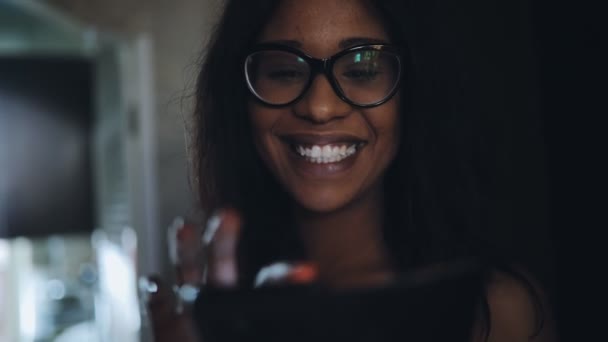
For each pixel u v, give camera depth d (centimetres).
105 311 367
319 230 80
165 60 310
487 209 91
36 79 351
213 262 44
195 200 103
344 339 28
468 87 91
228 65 88
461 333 30
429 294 28
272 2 73
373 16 72
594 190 218
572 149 222
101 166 354
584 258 220
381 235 82
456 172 85
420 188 83
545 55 228
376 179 75
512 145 231
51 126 354
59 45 363
